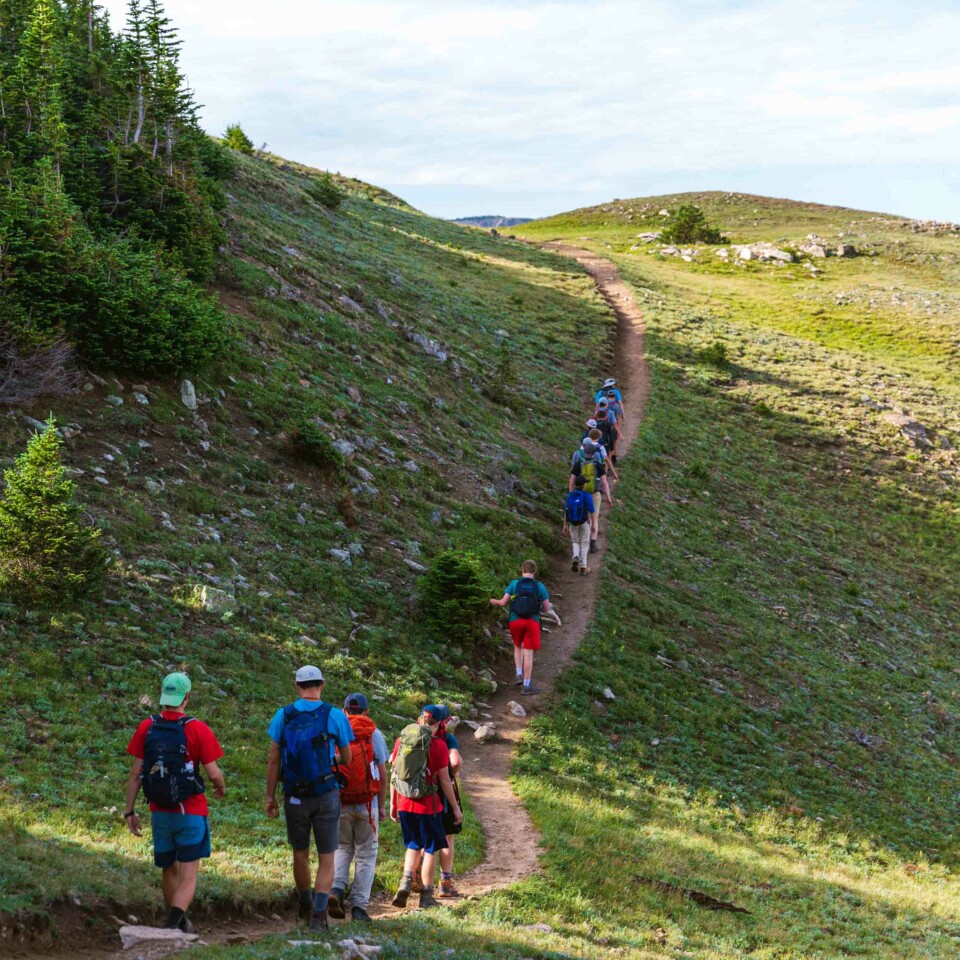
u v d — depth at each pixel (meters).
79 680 11.71
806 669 23.50
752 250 92.75
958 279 86.62
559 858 11.25
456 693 16.23
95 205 24.34
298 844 7.68
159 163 27.06
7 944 5.96
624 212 130.38
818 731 20.44
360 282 39.59
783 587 28.94
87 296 18.95
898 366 59.59
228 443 20.06
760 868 13.16
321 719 7.72
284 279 31.88
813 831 15.83
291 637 15.27
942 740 22.52
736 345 55.94
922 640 29.09
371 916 8.83
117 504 15.92
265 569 16.77
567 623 20.73
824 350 59.69
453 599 17.73
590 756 15.73
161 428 18.84
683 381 47.44
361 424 24.69
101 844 8.19
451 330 41.12
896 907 12.95
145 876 7.68
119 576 14.21
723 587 26.88
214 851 9.12
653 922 10.23
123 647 12.68
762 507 35.34
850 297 76.19
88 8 36.78
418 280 47.91
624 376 46.50
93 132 27.80
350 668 15.23
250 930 7.65
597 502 25.33
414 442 26.25
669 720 18.17
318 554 18.20
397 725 14.20
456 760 9.67
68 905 6.68
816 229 111.81
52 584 12.82
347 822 8.46
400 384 29.56
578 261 77.88
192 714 11.95
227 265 29.39
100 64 30.97
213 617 14.61
